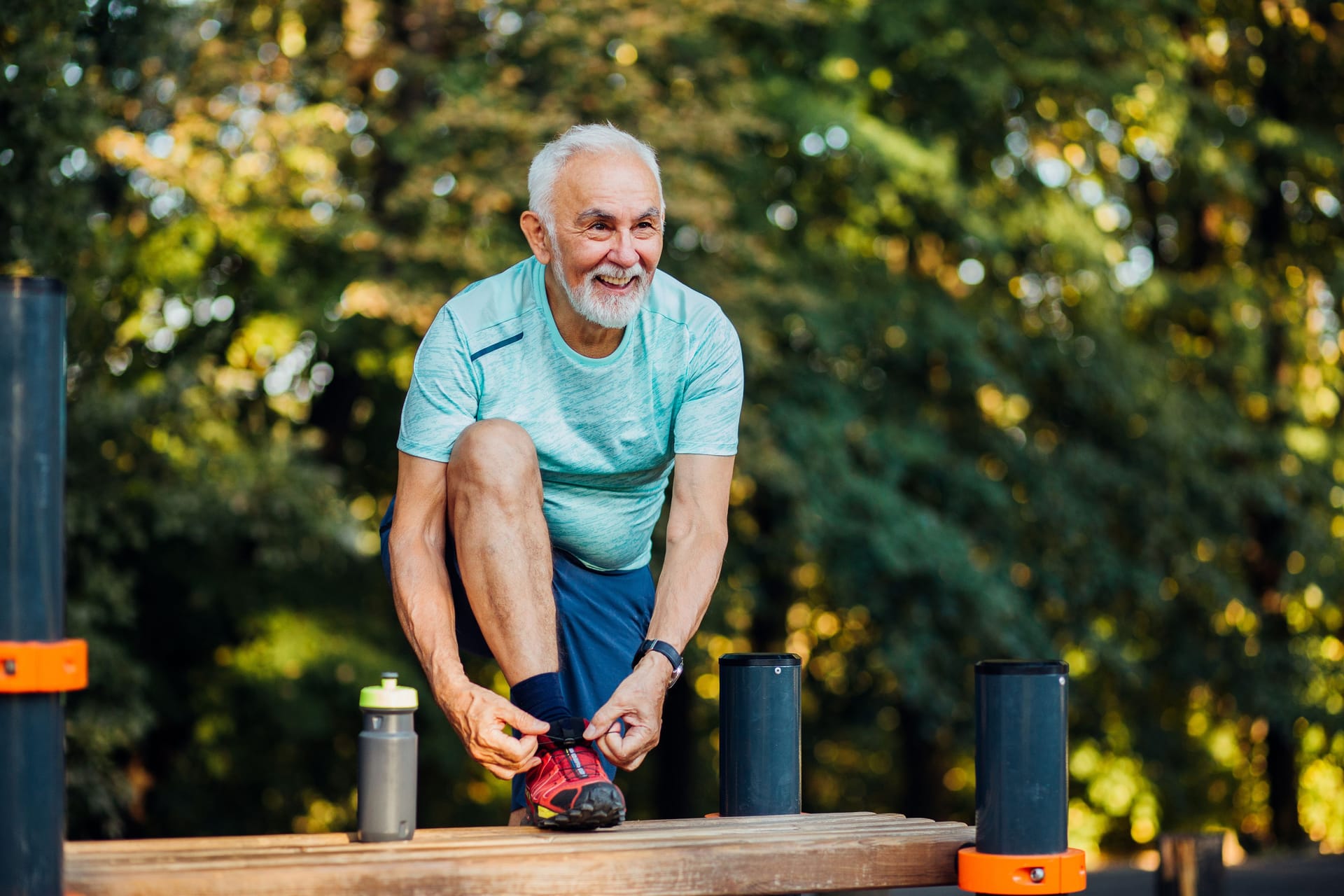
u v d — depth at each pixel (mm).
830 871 2119
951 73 10680
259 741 11688
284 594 11273
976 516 11328
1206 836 4059
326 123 9469
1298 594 12883
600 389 2684
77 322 8273
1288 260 13094
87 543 8867
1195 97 11734
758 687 2594
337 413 10984
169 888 1811
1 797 1762
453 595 2652
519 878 1940
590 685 2955
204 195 9125
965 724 10852
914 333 10844
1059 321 11727
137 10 8758
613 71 9570
